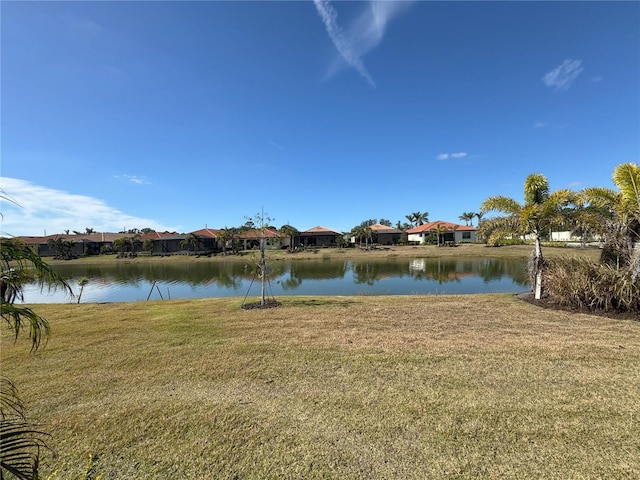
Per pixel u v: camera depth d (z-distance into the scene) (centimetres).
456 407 333
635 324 635
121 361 486
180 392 384
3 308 168
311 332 617
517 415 316
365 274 2078
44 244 4812
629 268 727
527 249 3397
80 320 773
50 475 233
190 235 4538
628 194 757
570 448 268
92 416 334
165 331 646
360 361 463
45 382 417
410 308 824
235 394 376
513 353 481
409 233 5875
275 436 296
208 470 256
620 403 335
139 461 268
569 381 386
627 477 237
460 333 593
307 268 2500
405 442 282
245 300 989
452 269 2239
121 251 4447
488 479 239
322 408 339
